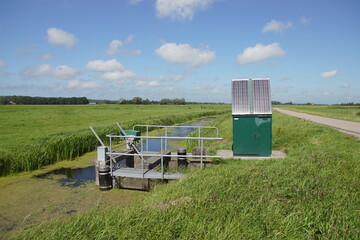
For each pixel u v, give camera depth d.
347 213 4.47
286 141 13.17
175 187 6.45
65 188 8.74
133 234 3.90
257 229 4.04
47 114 46.53
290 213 4.47
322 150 9.91
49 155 12.56
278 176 6.58
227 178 6.52
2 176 10.33
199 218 4.38
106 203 7.24
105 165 8.66
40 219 6.27
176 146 16.83
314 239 3.83
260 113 9.30
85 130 19.88
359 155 8.72
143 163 9.12
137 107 88.19
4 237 5.35
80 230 4.12
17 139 16.69
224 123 25.55
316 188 5.67
